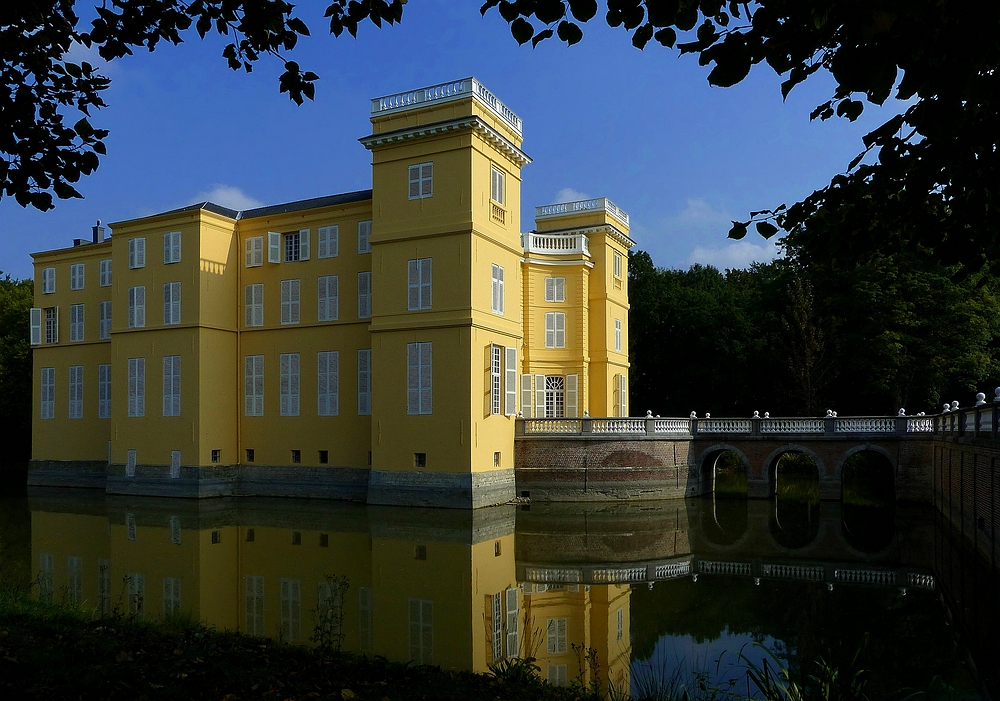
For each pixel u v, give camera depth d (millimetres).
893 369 46469
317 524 28703
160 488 38656
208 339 38625
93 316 44938
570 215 46438
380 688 8016
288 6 8172
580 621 15828
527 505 34062
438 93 33469
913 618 15883
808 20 4945
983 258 6562
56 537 26109
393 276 34219
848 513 32031
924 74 4816
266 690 7539
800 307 50250
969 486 22469
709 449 37938
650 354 60719
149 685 7273
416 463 33250
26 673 7430
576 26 5613
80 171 8398
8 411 56406
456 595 17781
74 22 8430
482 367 33250
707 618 16016
